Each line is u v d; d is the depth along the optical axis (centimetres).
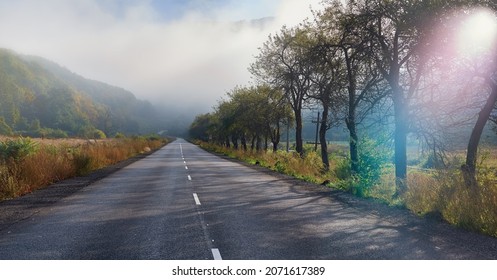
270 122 4169
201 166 2928
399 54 1522
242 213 1019
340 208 1101
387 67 1553
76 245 696
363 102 1789
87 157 2252
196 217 962
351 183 1464
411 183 1188
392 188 1366
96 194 1373
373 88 1717
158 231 807
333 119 2405
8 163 1547
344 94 2158
